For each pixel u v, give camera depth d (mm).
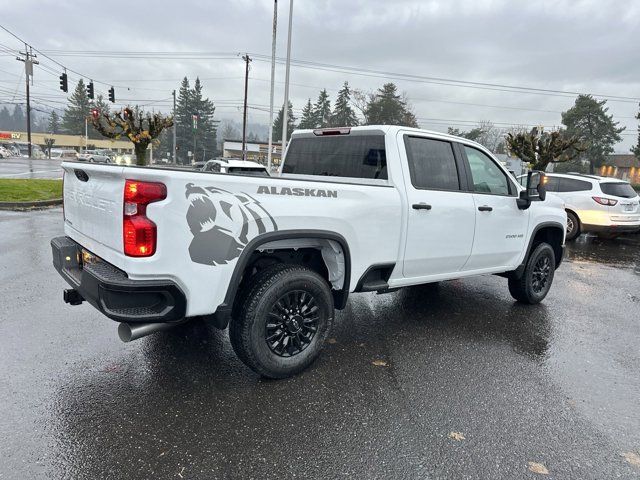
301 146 4988
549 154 18750
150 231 2686
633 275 8352
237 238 3010
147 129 16688
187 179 2760
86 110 98938
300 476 2439
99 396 3123
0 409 2904
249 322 3215
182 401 3117
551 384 3635
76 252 3574
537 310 5664
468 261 4805
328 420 2973
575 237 12141
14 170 29062
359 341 4363
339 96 82312
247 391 3295
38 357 3633
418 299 5875
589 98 55656
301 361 3539
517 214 5246
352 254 3715
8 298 4949
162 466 2465
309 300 3562
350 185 3650
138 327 2838
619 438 2930
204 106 94250
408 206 4039
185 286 2838
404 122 65062
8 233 8766
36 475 2344
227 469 2465
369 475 2469
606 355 4320
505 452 2721
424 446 2740
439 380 3609
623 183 11906
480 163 4922
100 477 2359
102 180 3010
